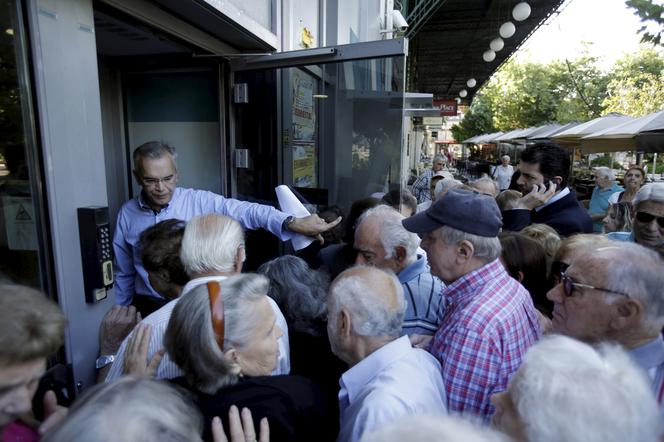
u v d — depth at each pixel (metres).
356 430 1.10
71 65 1.72
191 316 1.08
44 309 0.92
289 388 1.18
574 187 10.96
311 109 3.28
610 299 1.23
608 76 28.72
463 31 14.63
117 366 1.38
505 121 32.41
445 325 1.48
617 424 0.71
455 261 1.50
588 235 1.94
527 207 2.85
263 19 2.97
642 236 2.26
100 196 1.89
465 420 0.76
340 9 4.92
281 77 3.30
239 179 3.41
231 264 1.54
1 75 1.56
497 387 1.32
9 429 0.89
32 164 1.61
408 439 0.67
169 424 0.75
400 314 1.32
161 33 2.41
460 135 42.44
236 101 3.24
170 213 2.40
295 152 3.41
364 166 3.17
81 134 1.78
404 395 1.13
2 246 1.66
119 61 3.42
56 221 1.67
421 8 8.91
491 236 1.48
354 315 1.29
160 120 3.54
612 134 8.13
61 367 1.57
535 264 2.00
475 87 27.78
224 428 1.08
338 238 2.81
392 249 1.78
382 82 2.89
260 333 1.14
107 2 1.93
